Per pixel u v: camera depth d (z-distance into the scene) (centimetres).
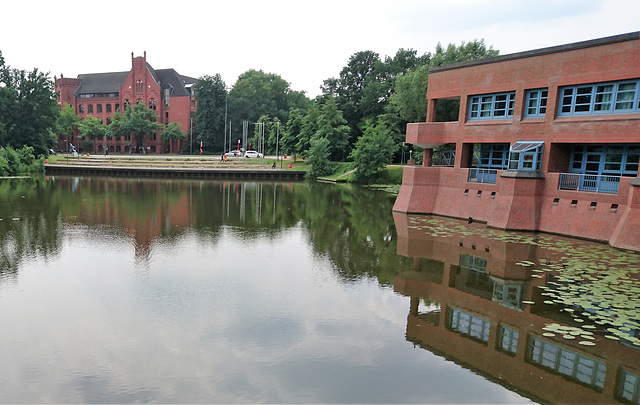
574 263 1473
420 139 2577
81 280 1213
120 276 1260
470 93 2383
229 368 760
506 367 798
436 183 2605
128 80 8800
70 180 4762
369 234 1980
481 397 701
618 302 1113
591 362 824
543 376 771
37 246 1599
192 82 9619
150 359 784
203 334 889
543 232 2009
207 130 8469
